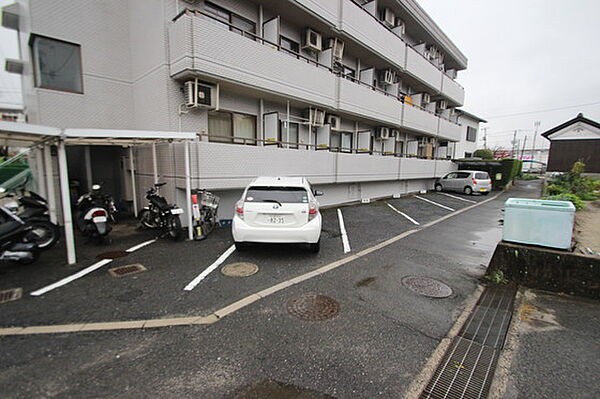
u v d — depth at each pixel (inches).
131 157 317.4
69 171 367.2
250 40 285.6
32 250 177.5
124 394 82.5
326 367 95.7
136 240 241.3
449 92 735.7
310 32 379.6
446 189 713.0
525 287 164.9
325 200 442.9
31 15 257.1
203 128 292.4
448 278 177.3
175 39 253.1
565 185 591.8
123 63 310.5
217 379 89.1
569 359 102.3
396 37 512.1
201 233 246.2
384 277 175.6
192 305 135.0
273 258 203.3
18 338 107.5
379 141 560.1
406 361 100.2
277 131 331.0
